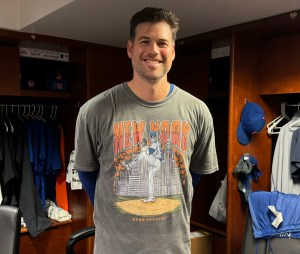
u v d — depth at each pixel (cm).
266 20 200
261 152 245
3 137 267
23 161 276
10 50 262
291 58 221
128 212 115
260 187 245
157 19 111
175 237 118
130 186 115
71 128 301
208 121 128
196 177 146
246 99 233
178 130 120
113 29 232
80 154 127
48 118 309
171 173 118
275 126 245
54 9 189
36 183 285
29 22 220
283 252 178
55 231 295
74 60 294
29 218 273
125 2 173
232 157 229
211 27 224
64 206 310
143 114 117
